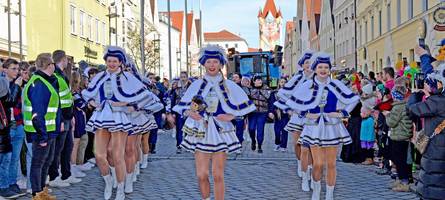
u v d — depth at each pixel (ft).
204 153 22.97
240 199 28.25
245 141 57.47
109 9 126.41
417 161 31.01
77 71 33.04
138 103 28.02
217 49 23.31
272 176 35.35
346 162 41.01
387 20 110.83
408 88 30.89
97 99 27.45
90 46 111.65
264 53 90.94
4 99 27.17
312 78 26.84
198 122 22.91
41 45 91.35
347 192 29.68
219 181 23.03
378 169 36.88
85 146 36.81
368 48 133.18
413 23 86.43
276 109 47.83
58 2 94.89
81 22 105.81
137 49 135.23
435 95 18.94
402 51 96.07
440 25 42.32
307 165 30.35
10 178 28.63
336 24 192.13
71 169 34.09
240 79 48.06
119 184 27.43
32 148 25.82
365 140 39.42
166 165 40.24
